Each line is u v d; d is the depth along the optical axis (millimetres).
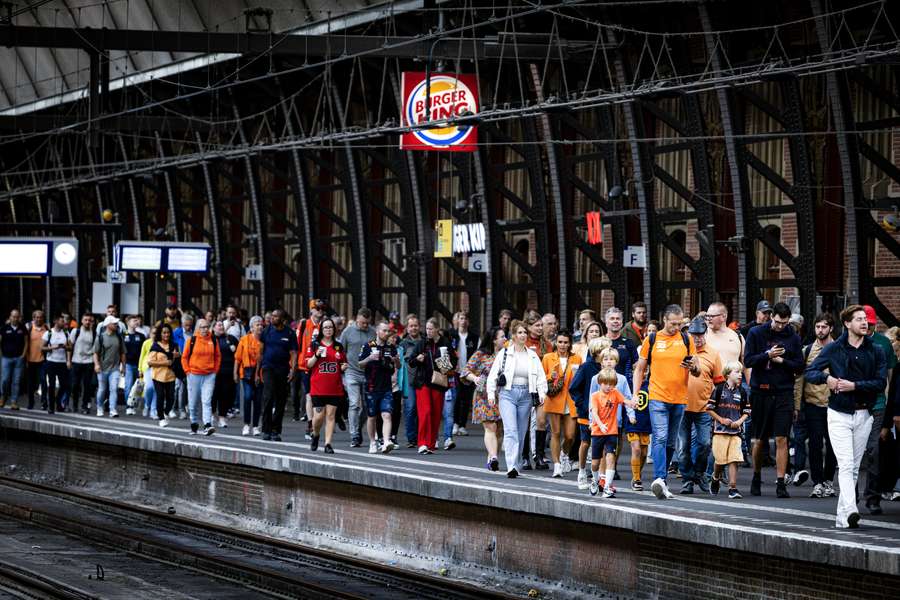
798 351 24234
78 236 75062
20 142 76375
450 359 33438
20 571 23281
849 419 19625
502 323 33438
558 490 24609
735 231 39531
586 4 34656
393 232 53625
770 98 38531
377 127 41156
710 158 40156
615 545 21031
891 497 23500
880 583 16594
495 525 23609
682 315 23984
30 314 81312
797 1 37062
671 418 24078
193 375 37312
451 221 49656
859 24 35781
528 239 47625
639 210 42031
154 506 34031
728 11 38469
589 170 44562
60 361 46875
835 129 36156
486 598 22062
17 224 51938
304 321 33562
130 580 22953
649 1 37000
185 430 39281
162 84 61375
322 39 44094
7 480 39312
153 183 68062
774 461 30547
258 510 30219
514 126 47500
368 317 33031
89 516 32625
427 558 25125
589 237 43438
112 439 35844
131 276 62969
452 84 42031
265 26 54094
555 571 22250
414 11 45656
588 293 45281
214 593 22484
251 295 62750
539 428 29484
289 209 60094
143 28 59594
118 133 58969
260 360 36688
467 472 27781
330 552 26562
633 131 41844
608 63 41500
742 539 18188
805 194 37219
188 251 51188
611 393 23828
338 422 40719
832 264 37031
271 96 58094
